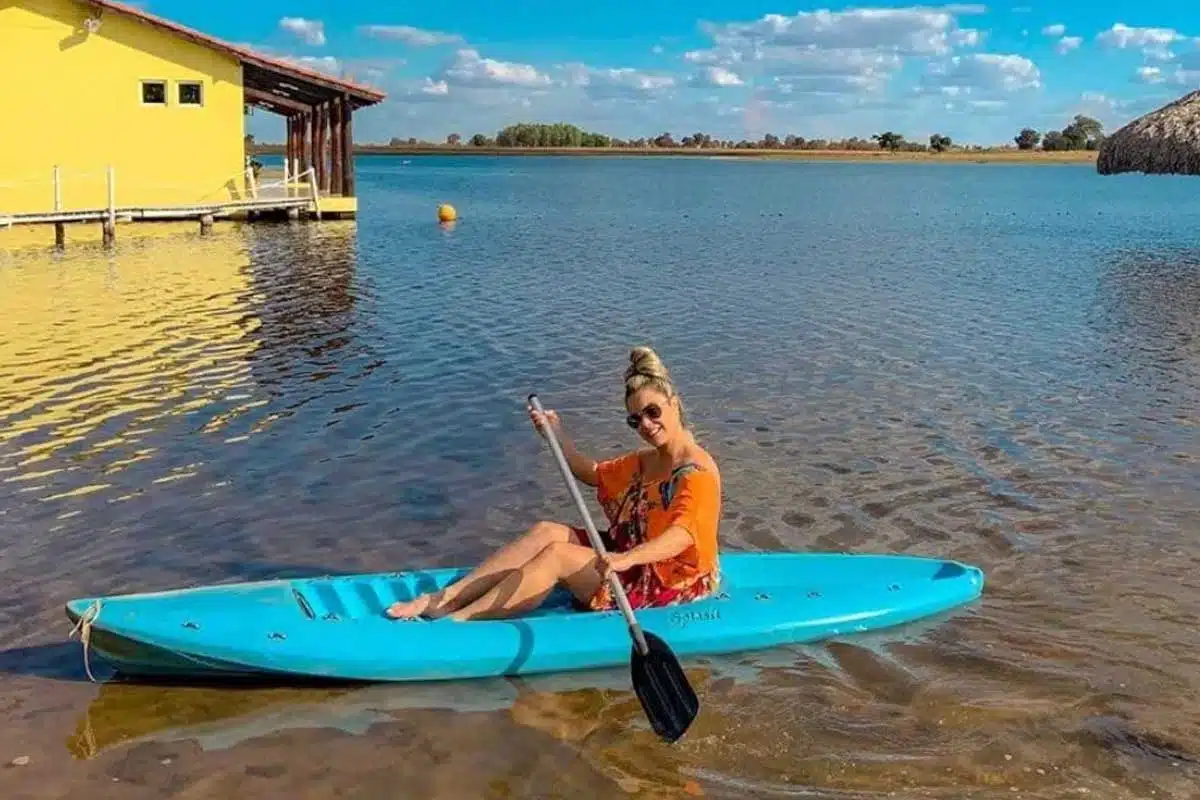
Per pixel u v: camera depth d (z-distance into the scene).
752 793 4.32
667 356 12.27
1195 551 6.71
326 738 4.65
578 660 5.20
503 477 8.06
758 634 5.43
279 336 13.18
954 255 24.12
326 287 17.42
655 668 4.80
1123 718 4.85
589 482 5.70
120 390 10.35
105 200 26.23
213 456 8.42
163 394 10.25
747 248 25.33
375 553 6.69
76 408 9.66
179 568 6.40
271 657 4.95
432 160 141.62
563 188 58.06
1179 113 21.28
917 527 7.11
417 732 4.71
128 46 25.86
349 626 5.14
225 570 6.40
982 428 9.35
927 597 5.83
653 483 5.43
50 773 4.36
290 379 10.96
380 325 14.06
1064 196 55.53
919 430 9.27
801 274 20.14
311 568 6.46
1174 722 4.82
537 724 4.79
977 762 4.52
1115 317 15.27
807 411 9.89
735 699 5.02
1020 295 17.52
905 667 5.31
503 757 4.54
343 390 10.54
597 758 4.55
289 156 34.25
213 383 10.72
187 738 4.64
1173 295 17.62
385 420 9.52
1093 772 4.45
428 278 18.75
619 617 5.35
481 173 85.44
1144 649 5.49
